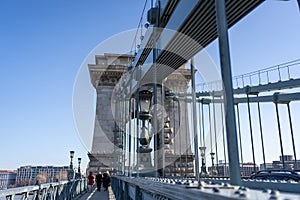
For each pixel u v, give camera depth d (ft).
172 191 4.92
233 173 4.94
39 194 14.15
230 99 5.27
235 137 5.13
